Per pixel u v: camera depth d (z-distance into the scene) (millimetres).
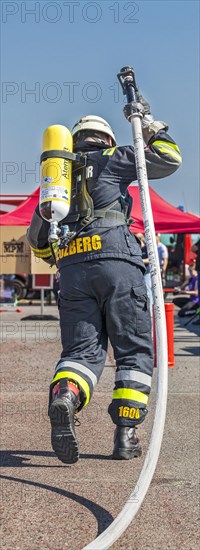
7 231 16344
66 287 4715
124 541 3650
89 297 4703
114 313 4699
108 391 7680
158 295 3928
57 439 4230
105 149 4816
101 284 4660
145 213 4117
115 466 4879
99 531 3766
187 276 26156
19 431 5887
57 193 4457
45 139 4562
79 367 4527
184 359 10586
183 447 5387
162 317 3896
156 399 3805
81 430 5906
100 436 5711
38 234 5000
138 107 4375
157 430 3762
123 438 4992
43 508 4094
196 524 3867
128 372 4871
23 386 7906
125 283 4672
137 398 4887
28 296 25609
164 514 4008
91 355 4664
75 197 4738
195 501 4215
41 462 5004
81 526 3834
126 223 4766
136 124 4355
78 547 3578
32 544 3613
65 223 4730
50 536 3707
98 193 4707
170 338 9617
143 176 4227
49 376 8625
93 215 4688
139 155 4285
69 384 4395
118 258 4656
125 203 4793
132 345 4844
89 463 4965
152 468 3713
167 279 26562
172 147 4738
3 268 16359
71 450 4254
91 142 4824
